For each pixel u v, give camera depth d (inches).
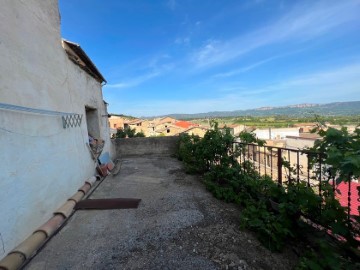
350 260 81.5
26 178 110.0
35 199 116.6
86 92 236.1
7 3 105.7
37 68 130.2
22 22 117.2
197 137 259.9
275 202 124.3
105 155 286.5
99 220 132.2
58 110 157.3
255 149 159.6
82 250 101.5
